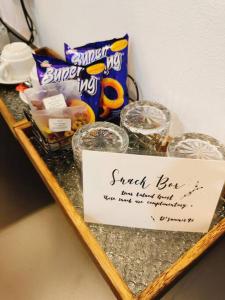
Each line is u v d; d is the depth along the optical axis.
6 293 0.28
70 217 0.28
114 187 0.25
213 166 0.22
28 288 0.28
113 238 0.27
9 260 0.30
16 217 0.34
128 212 0.26
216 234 0.27
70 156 0.35
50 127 0.32
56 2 0.43
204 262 0.29
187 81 0.30
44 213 0.34
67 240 0.32
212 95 0.28
